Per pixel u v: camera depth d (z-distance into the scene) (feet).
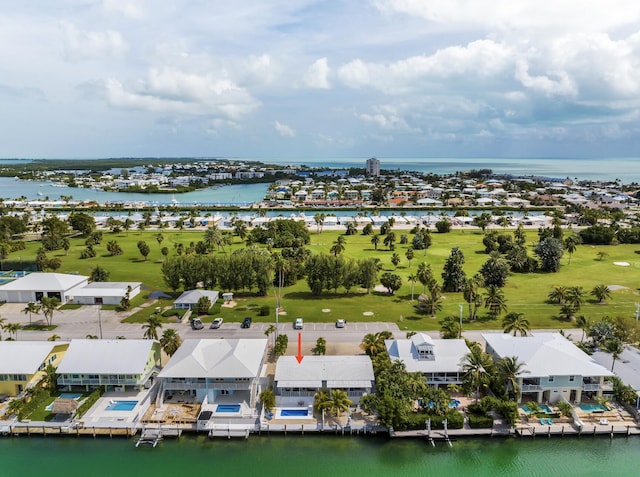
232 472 223.51
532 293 476.95
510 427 250.37
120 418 258.57
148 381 294.46
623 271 570.87
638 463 232.53
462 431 248.32
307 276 475.31
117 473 223.51
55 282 449.89
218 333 367.04
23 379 281.13
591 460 234.38
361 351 331.77
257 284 464.24
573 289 416.26
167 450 239.50
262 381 289.33
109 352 287.07
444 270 500.74
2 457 235.40
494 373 264.72
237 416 258.98
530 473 225.76
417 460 233.14
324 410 257.34
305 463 229.86
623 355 303.89
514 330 331.36
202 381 270.87
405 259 633.61
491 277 493.77
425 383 266.16
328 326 381.81
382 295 468.75
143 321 395.55
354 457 234.58
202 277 466.29
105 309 426.51
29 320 398.42
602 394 275.18
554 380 268.21
